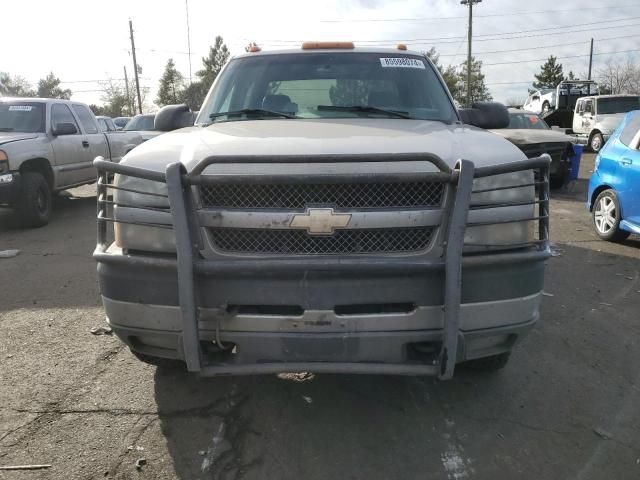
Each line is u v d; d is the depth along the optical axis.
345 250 2.56
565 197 11.57
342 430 3.03
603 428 3.07
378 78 4.09
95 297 5.14
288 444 2.90
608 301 5.15
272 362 2.62
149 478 2.62
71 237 7.78
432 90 4.09
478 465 2.75
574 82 27.67
